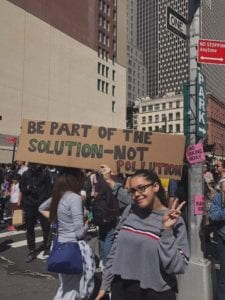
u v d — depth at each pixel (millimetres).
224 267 5480
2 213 13500
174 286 3213
